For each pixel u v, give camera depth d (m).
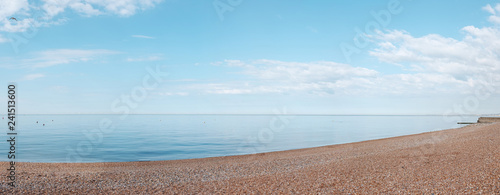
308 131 61.53
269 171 13.85
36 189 9.73
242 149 30.09
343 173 12.37
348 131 61.22
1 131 58.78
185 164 17.58
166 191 10.09
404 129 67.94
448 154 15.14
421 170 11.84
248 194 9.64
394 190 9.32
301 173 12.90
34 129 66.25
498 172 10.02
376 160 15.27
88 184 10.84
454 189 8.85
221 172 13.88
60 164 16.77
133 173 13.38
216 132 58.03
